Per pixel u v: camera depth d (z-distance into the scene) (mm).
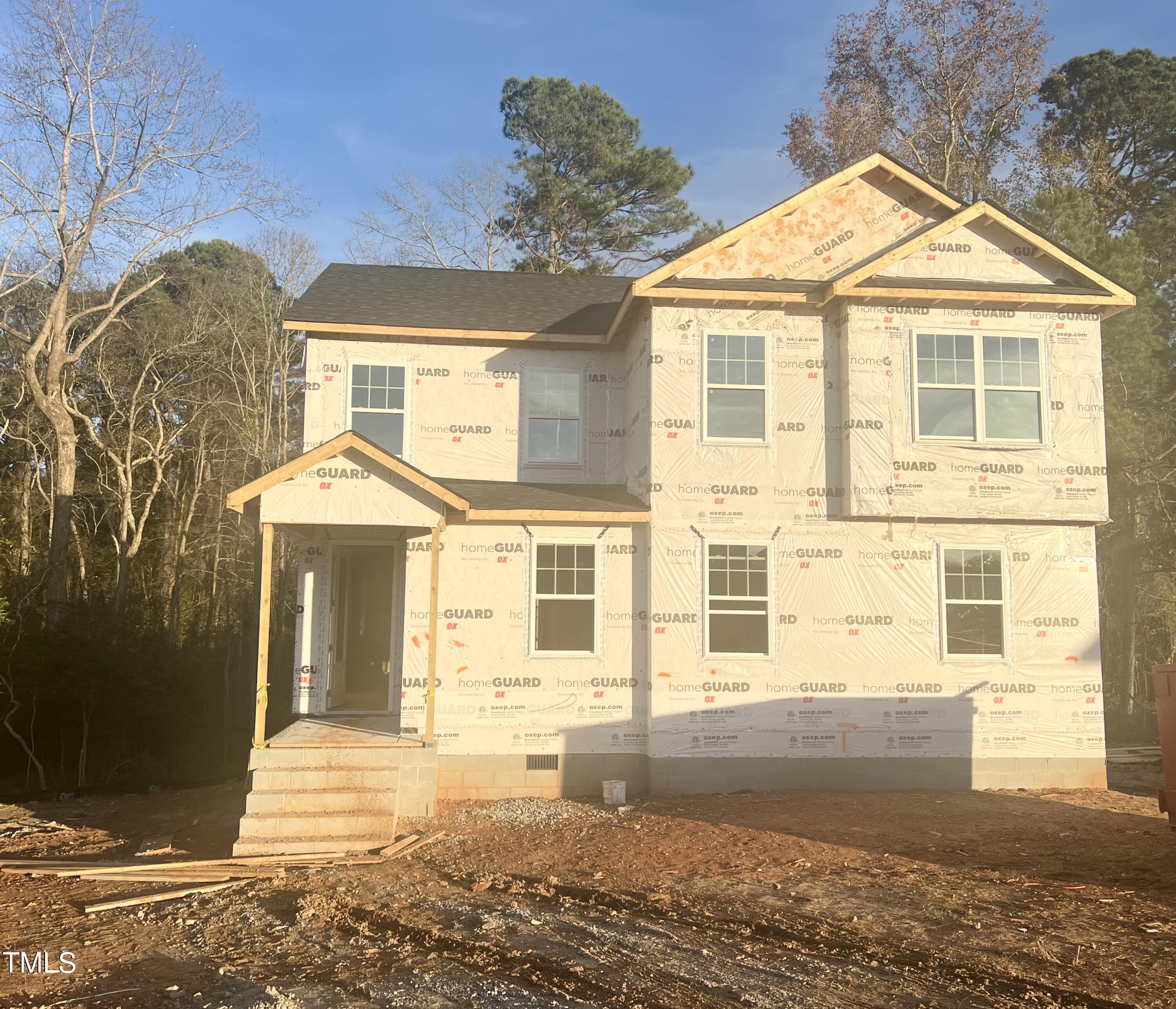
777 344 15766
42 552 36438
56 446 31422
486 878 9977
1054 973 6688
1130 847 10695
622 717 15258
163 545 39094
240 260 46844
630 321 16703
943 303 15625
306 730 14328
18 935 8391
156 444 37906
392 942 7961
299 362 37812
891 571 15469
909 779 15125
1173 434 29062
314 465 13055
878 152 16219
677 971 6988
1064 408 15656
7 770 27047
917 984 6602
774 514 15445
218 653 35500
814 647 15266
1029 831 11703
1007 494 15383
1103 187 35719
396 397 16984
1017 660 15461
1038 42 34188
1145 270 33688
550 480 17156
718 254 16109
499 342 17250
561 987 6746
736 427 15570
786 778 15031
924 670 15328
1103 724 15453
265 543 13047
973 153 35594
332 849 11352
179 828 13922
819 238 16328
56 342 28844
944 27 35344
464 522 15297
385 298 18094
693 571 15242
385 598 18719
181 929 8477
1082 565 15742
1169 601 34406
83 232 29016
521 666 15211
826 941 7559
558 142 45688
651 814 13219
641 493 15984
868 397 15375
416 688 14766
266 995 6742
